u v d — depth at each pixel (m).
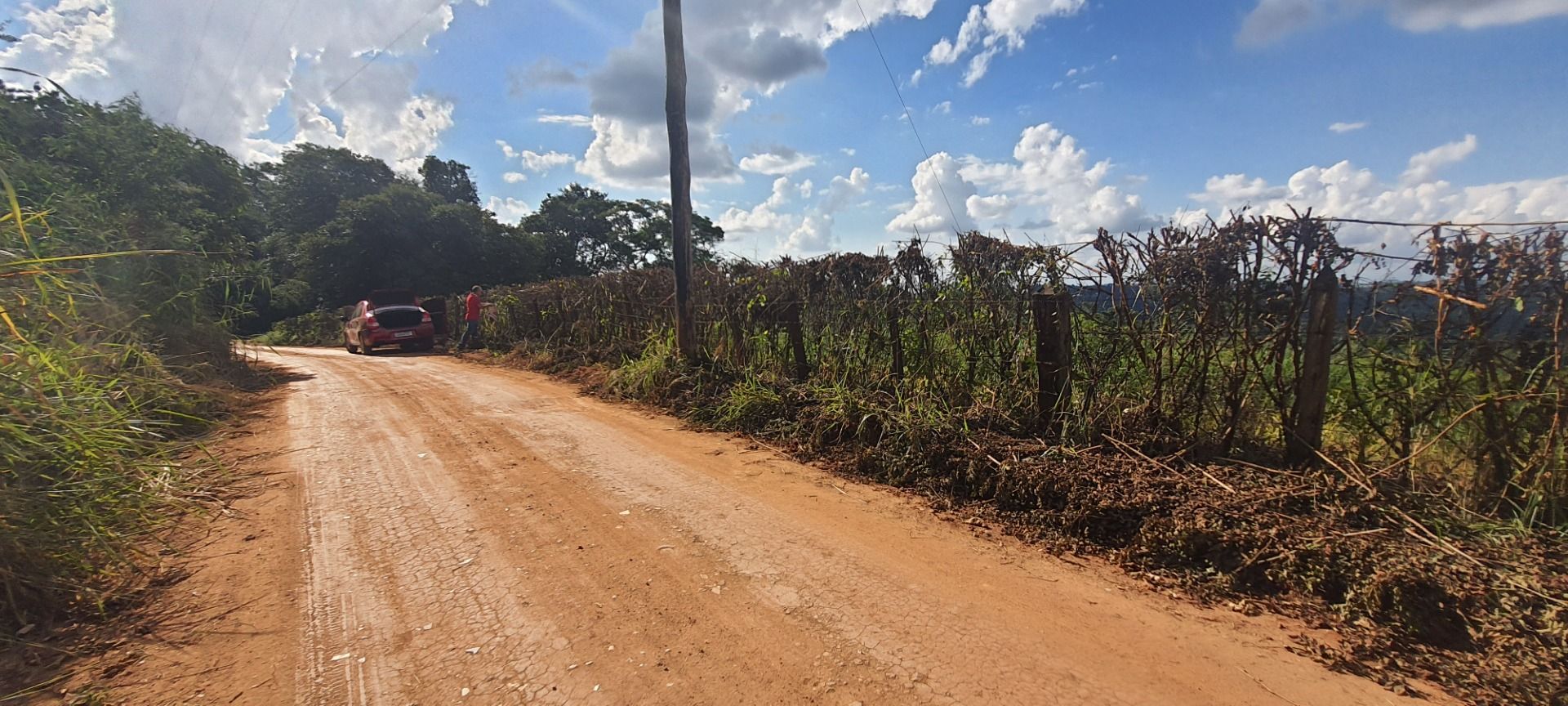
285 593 3.13
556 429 6.69
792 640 2.74
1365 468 3.81
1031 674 2.50
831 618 2.93
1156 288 4.48
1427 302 3.70
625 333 11.13
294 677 2.47
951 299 5.92
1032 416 5.09
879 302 6.57
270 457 5.54
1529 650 2.46
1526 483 3.39
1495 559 2.96
